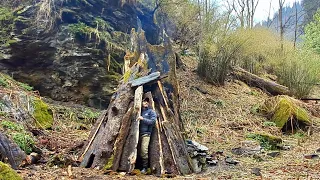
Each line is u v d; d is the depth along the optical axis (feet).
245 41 52.75
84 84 40.06
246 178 21.77
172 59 28.35
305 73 55.06
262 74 62.08
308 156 28.89
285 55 58.44
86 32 40.57
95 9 43.83
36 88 39.17
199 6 55.11
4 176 15.90
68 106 38.17
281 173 23.21
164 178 21.27
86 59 40.14
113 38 43.93
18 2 42.42
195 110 43.37
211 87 51.26
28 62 39.40
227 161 26.81
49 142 27.50
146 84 25.61
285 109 42.42
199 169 24.41
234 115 43.57
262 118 43.96
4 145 21.83
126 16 47.65
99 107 40.34
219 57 52.65
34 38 39.68
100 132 24.48
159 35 53.52
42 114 31.96
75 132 32.50
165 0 51.72
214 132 37.24
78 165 23.35
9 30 40.04
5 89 32.27
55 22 40.22
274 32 63.21
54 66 39.70
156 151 23.25
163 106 25.45
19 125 27.17
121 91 24.97
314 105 51.06
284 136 39.73
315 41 81.05
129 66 28.32
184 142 24.98
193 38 57.72
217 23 53.42
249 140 34.04
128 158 22.49
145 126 23.31
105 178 20.11
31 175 19.57
